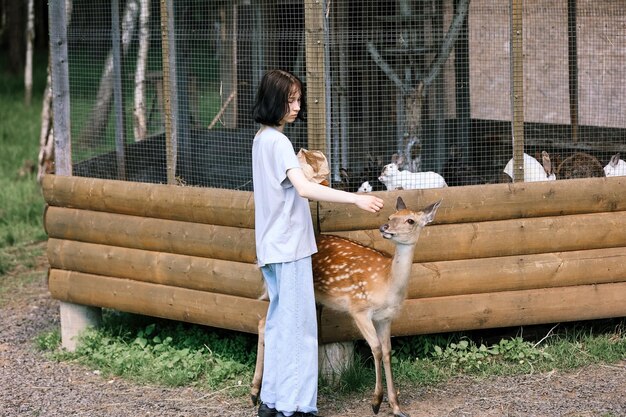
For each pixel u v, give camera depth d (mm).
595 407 5332
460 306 5918
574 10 7613
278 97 4984
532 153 7992
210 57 7477
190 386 5957
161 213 6250
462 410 5359
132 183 6391
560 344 6223
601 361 6086
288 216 5000
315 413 5168
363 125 7746
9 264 9305
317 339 5188
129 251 6422
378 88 7766
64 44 6648
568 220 6090
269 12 7574
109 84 7180
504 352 6152
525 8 7902
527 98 8078
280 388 5070
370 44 7348
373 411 5348
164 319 7066
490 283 5957
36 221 10586
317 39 5434
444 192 5840
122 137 7148
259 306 5801
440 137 7762
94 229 6555
